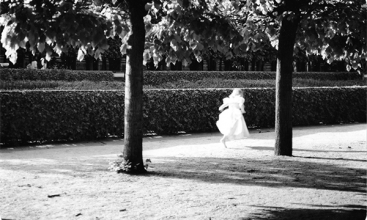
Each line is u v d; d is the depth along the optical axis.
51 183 7.56
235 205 6.34
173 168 9.07
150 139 14.10
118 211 5.95
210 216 5.78
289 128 10.68
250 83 31.31
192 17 8.21
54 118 12.93
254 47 10.91
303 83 33.88
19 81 25.38
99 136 13.84
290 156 10.62
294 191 7.23
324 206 6.36
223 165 9.44
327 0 10.10
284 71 10.56
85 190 7.10
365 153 11.14
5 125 12.22
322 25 9.76
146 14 8.37
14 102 12.28
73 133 13.34
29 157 10.46
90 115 13.62
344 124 18.89
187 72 33.03
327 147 12.16
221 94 16.12
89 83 26.08
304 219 5.71
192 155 10.80
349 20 8.87
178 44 9.11
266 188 7.41
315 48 11.35
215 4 9.55
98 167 9.04
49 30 6.22
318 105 18.53
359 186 7.63
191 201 6.51
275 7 10.09
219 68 44.16
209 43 8.67
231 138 12.09
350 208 6.26
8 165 9.20
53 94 12.92
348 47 9.81
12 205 6.20
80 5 7.02
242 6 10.56
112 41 34.47
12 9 6.00
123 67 41.19
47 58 6.57
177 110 15.32
